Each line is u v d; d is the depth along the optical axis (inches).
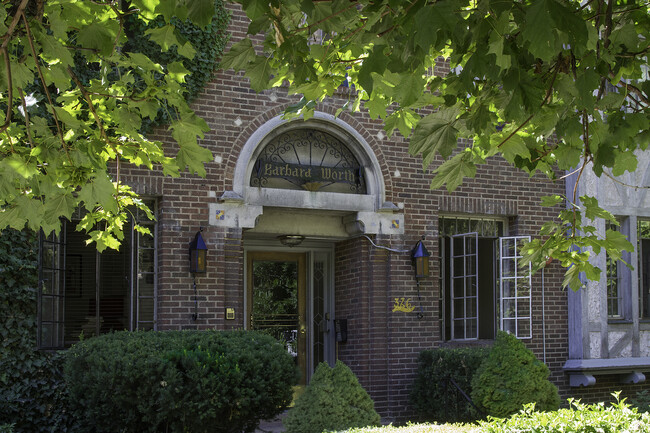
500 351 354.3
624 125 183.2
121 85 191.0
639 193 485.4
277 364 305.3
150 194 373.1
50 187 166.9
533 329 457.7
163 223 373.7
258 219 412.5
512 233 465.4
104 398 293.7
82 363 313.9
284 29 156.9
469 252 457.4
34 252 345.7
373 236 422.3
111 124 221.6
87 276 365.4
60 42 168.6
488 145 182.1
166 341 317.4
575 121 178.5
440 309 444.8
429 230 434.0
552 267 466.0
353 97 421.1
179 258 374.6
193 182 382.0
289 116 217.6
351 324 430.9
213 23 385.4
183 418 283.9
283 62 176.4
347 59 208.5
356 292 427.8
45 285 352.5
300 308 455.8
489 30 146.2
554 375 459.8
